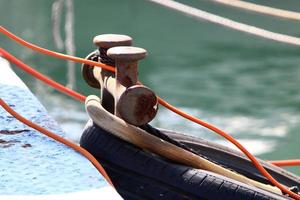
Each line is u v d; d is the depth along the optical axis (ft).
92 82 28.25
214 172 25.25
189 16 142.20
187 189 24.32
